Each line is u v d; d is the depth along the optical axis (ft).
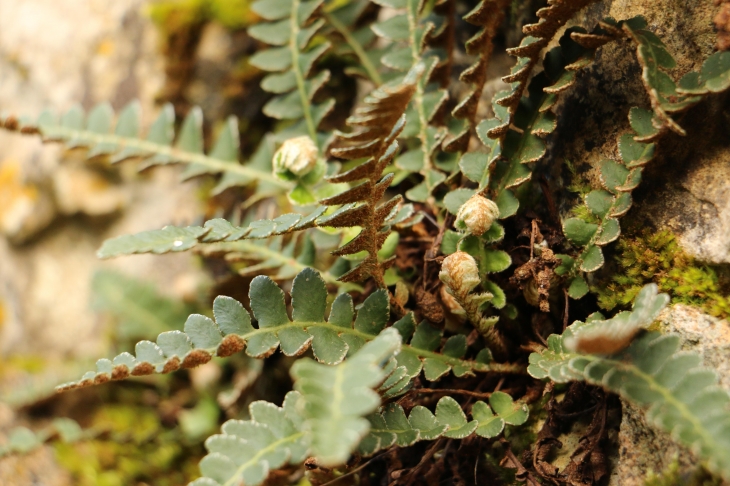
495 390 0.81
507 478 0.79
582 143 0.82
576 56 0.77
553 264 0.79
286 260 0.90
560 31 0.84
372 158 0.70
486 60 0.81
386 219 0.76
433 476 0.81
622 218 0.79
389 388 0.73
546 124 0.79
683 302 0.76
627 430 0.74
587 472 0.76
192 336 0.73
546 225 0.83
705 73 0.72
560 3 0.73
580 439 0.77
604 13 0.81
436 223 0.87
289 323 0.74
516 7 0.89
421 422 0.75
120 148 0.95
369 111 0.67
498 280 0.83
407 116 0.88
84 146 0.95
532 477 0.78
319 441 0.62
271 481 0.84
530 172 0.80
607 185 0.77
